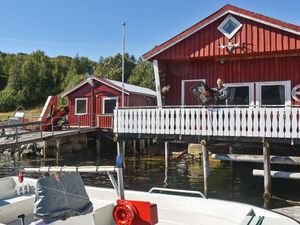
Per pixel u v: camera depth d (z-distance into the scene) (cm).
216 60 1605
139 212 528
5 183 761
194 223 614
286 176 1234
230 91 1579
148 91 3266
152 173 1769
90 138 2736
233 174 1669
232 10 1468
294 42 1386
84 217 596
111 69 6288
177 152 2234
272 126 1227
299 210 978
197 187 1448
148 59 1628
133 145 2516
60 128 2511
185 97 1656
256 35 1448
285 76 1493
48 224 553
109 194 724
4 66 7431
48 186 543
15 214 676
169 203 669
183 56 1567
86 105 2755
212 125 1319
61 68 7150
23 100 6188
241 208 609
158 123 1415
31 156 2417
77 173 590
